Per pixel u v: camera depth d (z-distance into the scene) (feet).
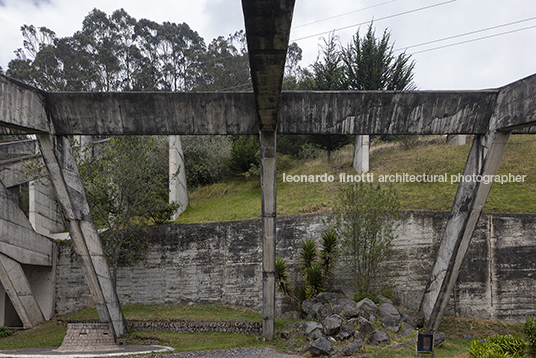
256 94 32.81
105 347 45.88
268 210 45.78
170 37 200.75
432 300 49.60
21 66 167.63
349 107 43.98
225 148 103.60
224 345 45.83
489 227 55.42
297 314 56.18
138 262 67.05
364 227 53.21
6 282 57.77
